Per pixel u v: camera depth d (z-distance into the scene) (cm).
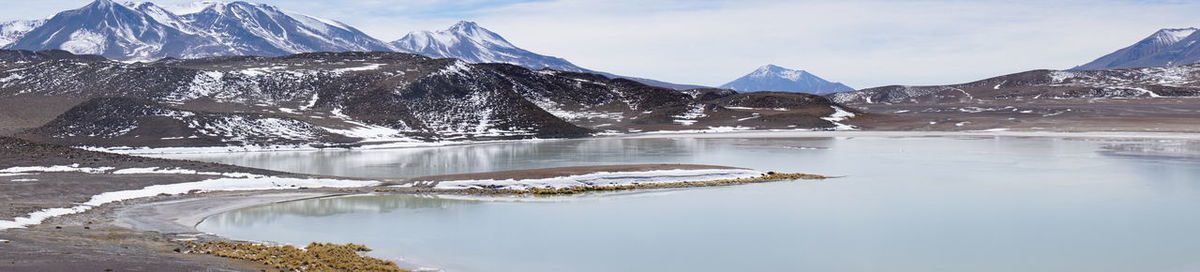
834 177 6141
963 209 4406
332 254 2930
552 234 3609
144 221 3741
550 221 3984
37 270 2197
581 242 3419
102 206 4156
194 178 5175
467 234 3591
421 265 2903
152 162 5934
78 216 3753
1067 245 3359
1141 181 5753
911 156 8544
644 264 3002
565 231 3694
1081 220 4003
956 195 5031
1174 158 7819
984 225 3866
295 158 8644
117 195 4488
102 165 5628
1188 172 6375
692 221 3994
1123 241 3438
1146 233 3625
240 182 5156
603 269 2914
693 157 8462
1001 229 3750
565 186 5334
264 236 3450
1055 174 6341
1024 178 6044
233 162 8000
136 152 9656
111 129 10506
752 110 19888
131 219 3781
